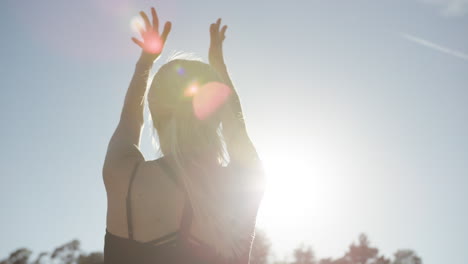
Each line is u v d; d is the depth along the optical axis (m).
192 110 1.65
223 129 1.77
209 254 1.55
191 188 1.56
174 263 1.51
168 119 1.68
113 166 1.58
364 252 87.44
